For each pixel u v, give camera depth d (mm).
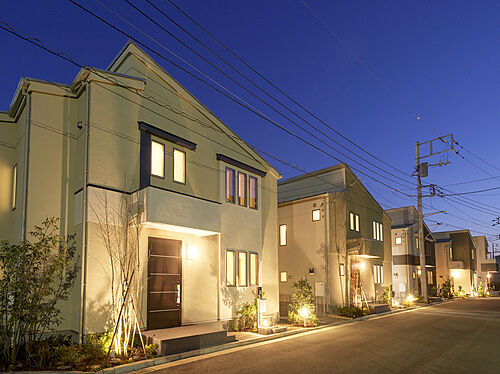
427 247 38438
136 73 11984
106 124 10938
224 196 14297
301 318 15922
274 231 17062
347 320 18172
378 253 23844
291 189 26703
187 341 10281
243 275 14719
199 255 13188
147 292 11320
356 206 24359
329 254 21078
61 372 7977
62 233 10641
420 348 11508
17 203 11289
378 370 8867
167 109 12727
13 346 8406
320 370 8789
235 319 13922
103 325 10008
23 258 8695
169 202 11047
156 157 12109
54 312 9828
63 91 11234
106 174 10711
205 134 14039
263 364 9250
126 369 8516
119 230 10703
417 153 30172
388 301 24922
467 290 45031
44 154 10766
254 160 16312
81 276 9812
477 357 10359
